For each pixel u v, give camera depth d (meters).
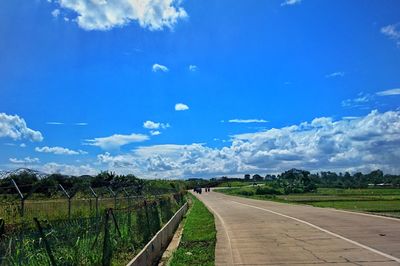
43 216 18.44
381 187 127.06
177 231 25.36
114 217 14.04
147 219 17.92
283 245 15.48
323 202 47.62
